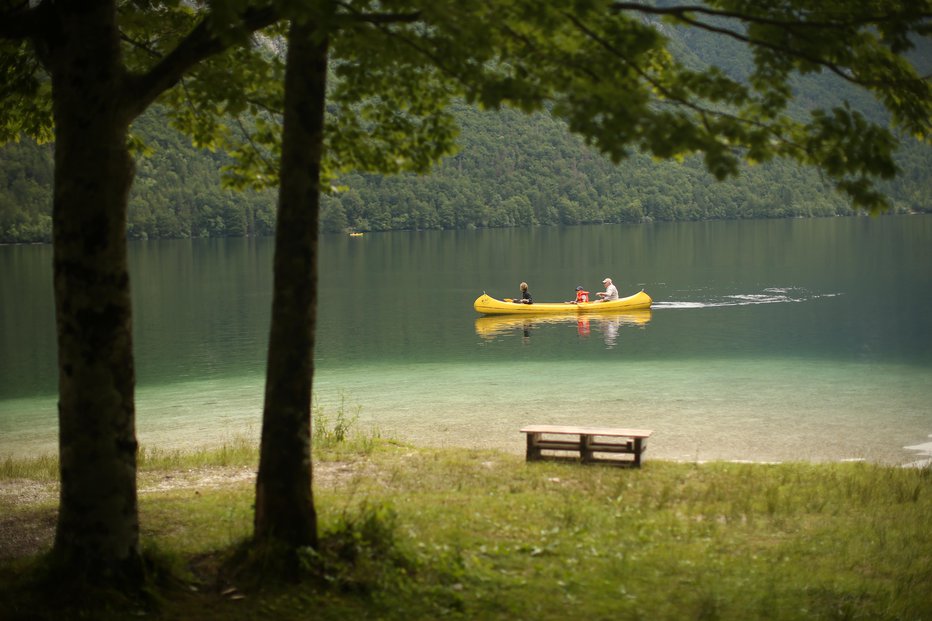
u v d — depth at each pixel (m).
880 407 18.17
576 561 7.45
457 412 18.11
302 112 6.46
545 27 5.45
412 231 172.50
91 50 5.84
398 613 6.06
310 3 4.95
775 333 31.23
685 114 5.54
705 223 181.00
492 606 6.32
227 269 71.25
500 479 11.20
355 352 28.05
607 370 23.75
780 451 14.35
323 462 12.25
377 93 8.84
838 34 6.00
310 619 5.89
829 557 7.79
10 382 23.84
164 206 151.00
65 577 5.93
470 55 5.89
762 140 5.75
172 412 18.86
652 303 42.28
